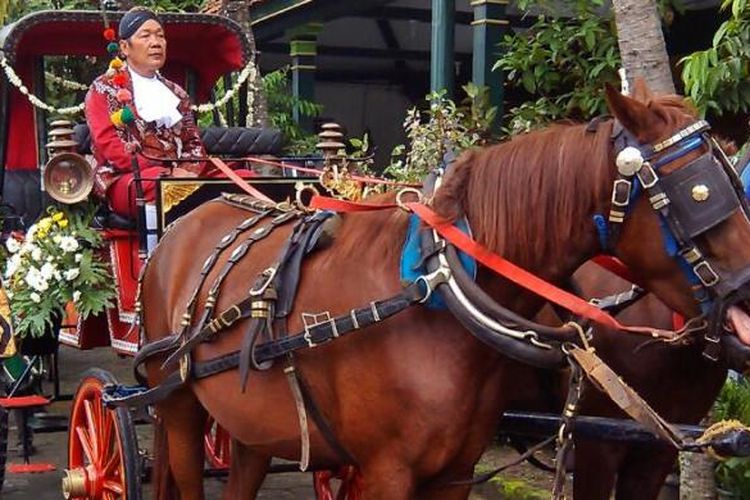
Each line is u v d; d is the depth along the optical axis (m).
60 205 5.33
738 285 2.57
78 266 5.06
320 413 3.10
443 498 3.01
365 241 3.09
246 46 6.27
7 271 5.26
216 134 6.06
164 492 4.20
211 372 3.43
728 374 4.33
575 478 3.78
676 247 2.63
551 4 7.58
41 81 6.06
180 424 3.97
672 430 2.80
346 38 13.18
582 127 2.82
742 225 2.61
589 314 2.80
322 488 4.97
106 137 5.12
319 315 3.06
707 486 4.41
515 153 2.86
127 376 8.96
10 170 6.66
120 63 5.32
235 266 3.51
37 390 6.49
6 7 10.71
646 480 3.81
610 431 3.29
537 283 2.79
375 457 2.96
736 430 2.74
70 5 11.02
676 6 7.36
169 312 3.88
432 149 6.79
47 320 5.14
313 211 3.43
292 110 11.49
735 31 5.48
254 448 3.45
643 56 4.41
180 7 10.99
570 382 2.94
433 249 2.85
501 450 6.25
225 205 4.04
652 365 3.61
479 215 2.86
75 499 4.83
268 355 3.12
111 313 5.15
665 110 2.69
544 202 2.80
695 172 2.60
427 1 11.75
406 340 2.87
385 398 2.89
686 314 2.70
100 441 4.72
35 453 7.00
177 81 6.73
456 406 2.83
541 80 7.39
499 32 8.12
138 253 5.00
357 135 14.20
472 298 2.77
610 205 2.71
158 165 5.19
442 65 8.62
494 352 2.86
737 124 6.08
